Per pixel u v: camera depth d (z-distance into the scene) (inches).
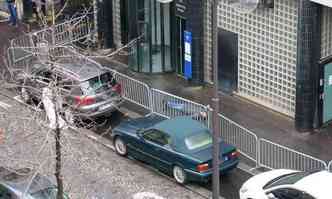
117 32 1244.5
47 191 756.6
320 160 852.0
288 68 998.4
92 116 981.8
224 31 1071.6
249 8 1001.5
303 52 944.9
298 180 745.0
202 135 857.5
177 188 855.1
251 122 1005.2
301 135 967.6
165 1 1069.1
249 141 899.4
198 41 1088.8
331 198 710.5
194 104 968.3
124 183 865.5
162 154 861.8
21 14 1373.0
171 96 995.9
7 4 1409.9
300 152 898.1
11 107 1042.7
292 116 1005.2
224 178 875.4
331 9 947.3
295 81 989.8
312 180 736.3
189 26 1087.6
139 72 1168.2
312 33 938.1
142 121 924.0
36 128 933.8
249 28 1035.3
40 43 812.0
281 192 741.3
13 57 1105.4
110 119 1025.5
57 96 689.6
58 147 687.7
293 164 859.4
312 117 969.5
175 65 1158.3
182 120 885.2
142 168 898.7
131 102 1063.0
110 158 920.3
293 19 970.7
